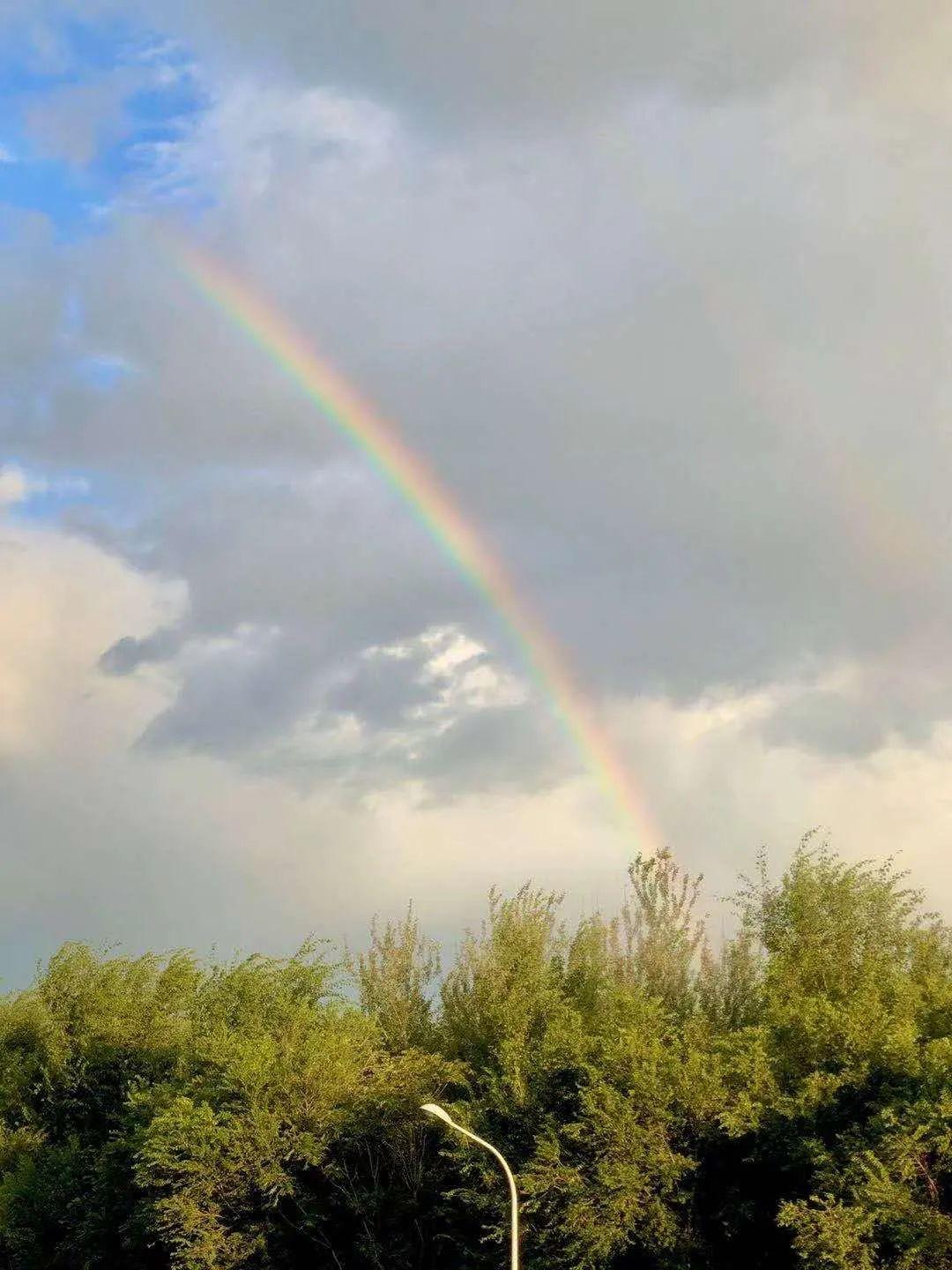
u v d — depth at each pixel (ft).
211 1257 104.78
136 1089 132.98
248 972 138.92
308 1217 108.78
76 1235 121.19
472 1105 106.22
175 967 147.95
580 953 127.54
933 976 106.63
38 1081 144.15
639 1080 94.17
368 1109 111.65
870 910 113.09
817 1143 88.07
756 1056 95.20
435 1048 125.80
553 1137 94.48
